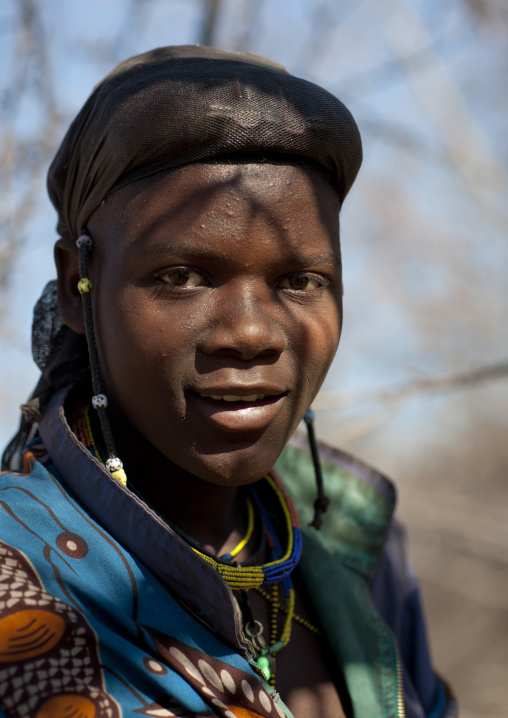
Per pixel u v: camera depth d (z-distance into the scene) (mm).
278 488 1125
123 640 818
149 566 894
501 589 4719
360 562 1287
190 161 873
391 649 1111
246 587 985
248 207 872
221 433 884
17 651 755
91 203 938
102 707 756
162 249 868
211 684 851
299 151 891
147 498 992
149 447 980
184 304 877
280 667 1039
